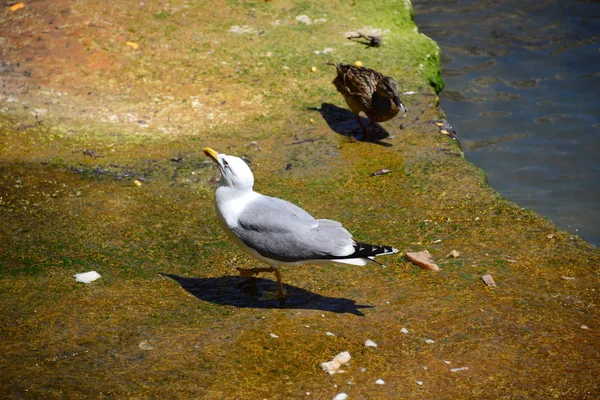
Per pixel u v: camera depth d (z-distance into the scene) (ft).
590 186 35.40
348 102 37.24
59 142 35.06
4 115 36.65
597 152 38.04
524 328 21.50
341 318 22.17
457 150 35.14
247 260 26.08
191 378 19.19
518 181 35.91
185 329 21.44
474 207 29.63
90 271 24.62
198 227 28.60
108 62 41.50
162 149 35.01
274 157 34.55
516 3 54.39
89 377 19.06
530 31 50.55
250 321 21.98
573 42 49.14
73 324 21.44
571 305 22.62
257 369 19.69
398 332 21.38
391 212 29.55
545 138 39.34
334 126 37.63
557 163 37.27
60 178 32.04
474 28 50.98
